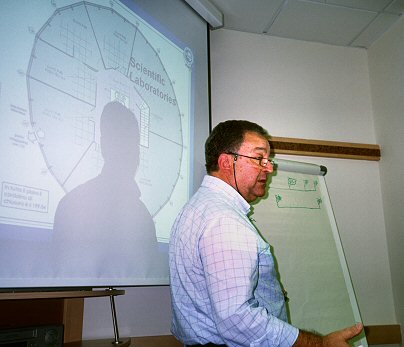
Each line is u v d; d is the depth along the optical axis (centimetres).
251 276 82
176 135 154
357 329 93
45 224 95
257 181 119
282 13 214
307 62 235
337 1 206
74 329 138
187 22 182
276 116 218
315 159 216
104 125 120
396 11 216
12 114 92
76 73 113
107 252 111
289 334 81
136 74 140
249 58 224
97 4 129
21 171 92
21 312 123
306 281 156
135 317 159
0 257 84
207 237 86
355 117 233
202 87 181
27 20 101
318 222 172
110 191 117
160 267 130
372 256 211
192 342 95
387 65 228
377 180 225
